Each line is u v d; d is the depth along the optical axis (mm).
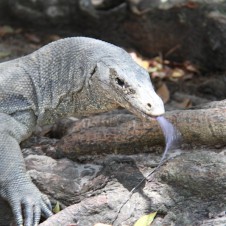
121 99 9633
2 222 9789
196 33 16062
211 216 9070
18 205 9445
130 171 9953
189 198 9398
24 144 11273
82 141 10492
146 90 9414
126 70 9664
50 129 11844
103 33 17562
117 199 9438
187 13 16141
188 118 10188
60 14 17844
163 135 10234
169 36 16547
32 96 10570
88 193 9789
